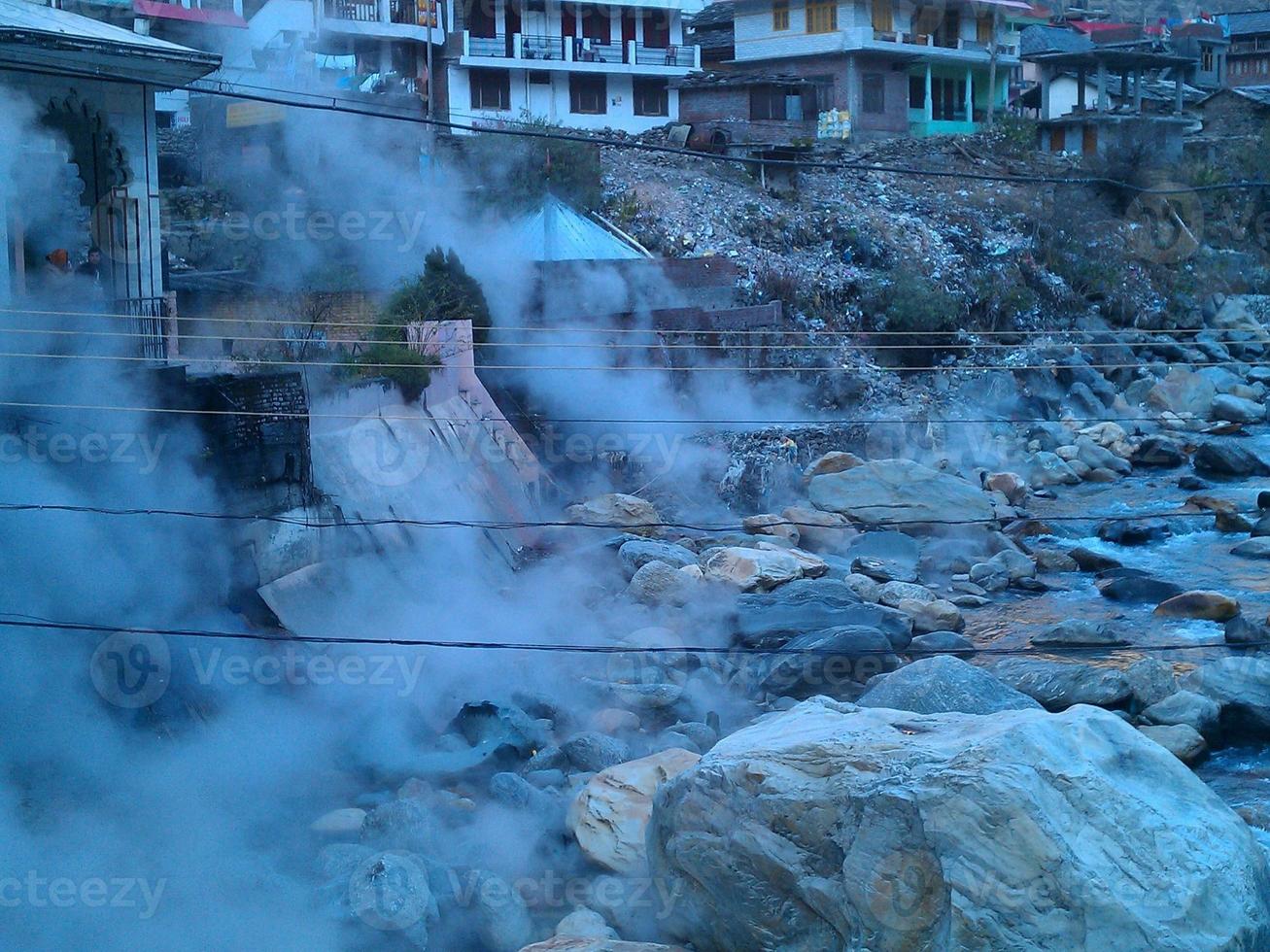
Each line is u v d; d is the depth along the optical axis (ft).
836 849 38.09
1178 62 191.62
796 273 126.82
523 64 140.87
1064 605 79.51
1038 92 201.67
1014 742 37.27
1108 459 113.80
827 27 168.76
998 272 145.38
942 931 35.27
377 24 126.52
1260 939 34.99
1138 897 34.19
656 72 152.66
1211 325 159.43
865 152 165.37
